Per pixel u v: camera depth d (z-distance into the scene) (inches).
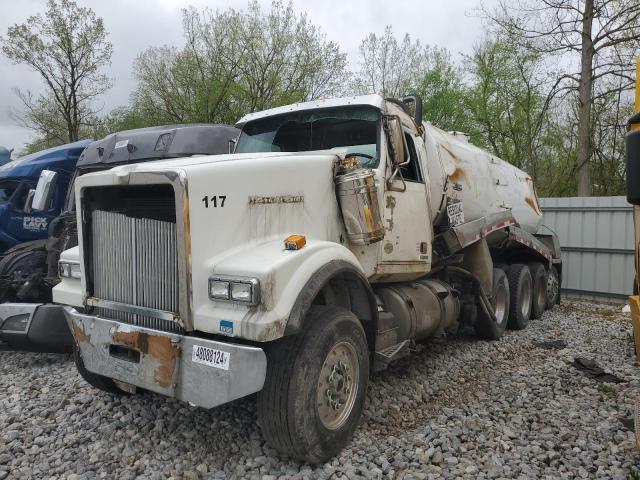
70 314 155.0
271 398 131.7
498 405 190.4
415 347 201.9
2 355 257.0
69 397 191.0
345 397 149.2
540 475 139.3
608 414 180.4
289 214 154.7
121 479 134.6
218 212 135.3
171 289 134.5
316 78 991.6
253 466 139.3
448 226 250.7
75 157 357.4
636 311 159.9
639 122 122.0
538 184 919.7
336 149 195.6
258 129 218.4
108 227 147.5
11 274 254.1
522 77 888.3
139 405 179.9
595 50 683.4
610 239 474.3
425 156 230.5
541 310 376.8
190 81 973.2
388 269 191.3
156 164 142.4
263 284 125.5
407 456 147.5
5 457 146.3
